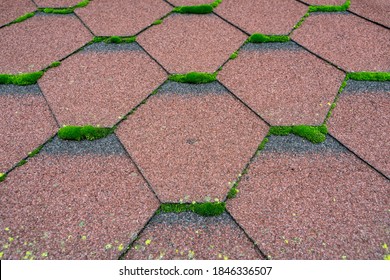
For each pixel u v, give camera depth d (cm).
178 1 82
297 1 81
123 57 67
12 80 63
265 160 50
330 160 50
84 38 72
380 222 43
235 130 54
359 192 46
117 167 50
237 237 43
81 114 57
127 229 43
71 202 46
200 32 73
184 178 48
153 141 53
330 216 44
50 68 65
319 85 60
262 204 45
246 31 73
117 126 55
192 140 53
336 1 80
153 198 46
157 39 71
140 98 59
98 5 82
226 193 46
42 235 43
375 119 55
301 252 41
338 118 55
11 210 45
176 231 43
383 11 76
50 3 83
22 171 49
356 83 61
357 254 41
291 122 55
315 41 69
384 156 50
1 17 79
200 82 62
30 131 55
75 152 52
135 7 81
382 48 67
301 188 47
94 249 42
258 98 59
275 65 65
